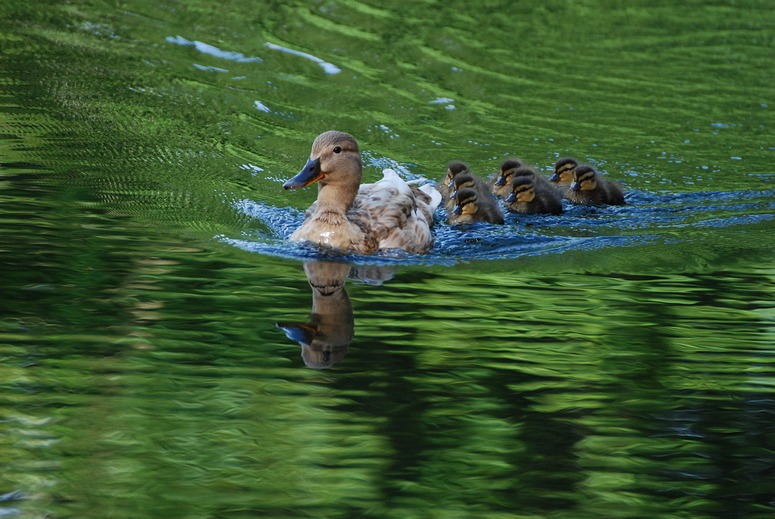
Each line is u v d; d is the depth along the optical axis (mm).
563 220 14430
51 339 9062
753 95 20453
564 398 8328
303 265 11945
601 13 26062
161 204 13750
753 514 6617
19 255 11281
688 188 15852
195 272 11250
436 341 9477
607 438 7660
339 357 8984
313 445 7379
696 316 10438
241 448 7289
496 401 8195
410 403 8102
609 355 9273
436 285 11383
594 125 18625
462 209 14180
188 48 21016
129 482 6797
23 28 21406
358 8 24766
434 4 25641
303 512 6512
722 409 8203
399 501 6668
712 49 23359
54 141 15891
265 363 8789
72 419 7602
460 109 19094
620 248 13109
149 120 17203
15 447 7164
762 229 13883
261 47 21406
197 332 9422
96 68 19469
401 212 13266
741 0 27453
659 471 7199
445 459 7234
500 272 12023
